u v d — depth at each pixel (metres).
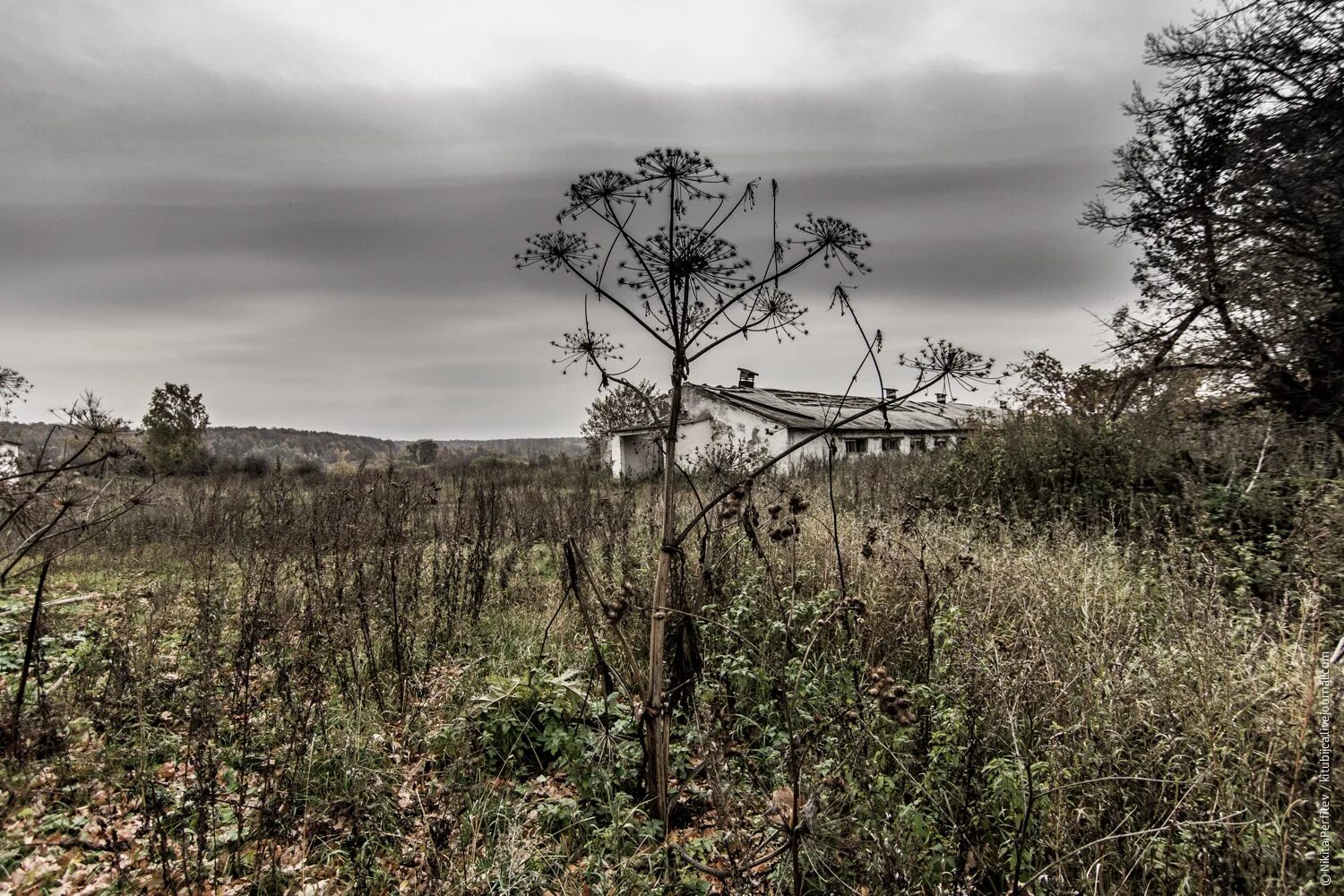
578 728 3.91
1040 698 3.50
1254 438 9.16
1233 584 5.84
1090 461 9.48
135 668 4.50
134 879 2.88
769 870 2.72
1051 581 5.26
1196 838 2.64
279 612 5.23
